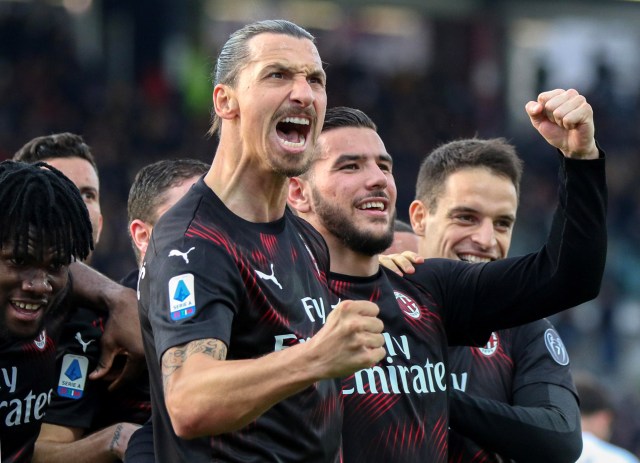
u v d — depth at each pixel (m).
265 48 11.59
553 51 86.62
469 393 14.95
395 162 73.75
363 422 13.08
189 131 68.06
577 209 12.88
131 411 15.43
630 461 23.34
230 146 11.80
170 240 11.26
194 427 10.16
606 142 81.38
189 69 70.25
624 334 58.91
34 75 67.25
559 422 14.65
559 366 15.54
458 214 16.09
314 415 11.60
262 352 11.43
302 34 11.87
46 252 12.77
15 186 12.70
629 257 67.88
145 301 11.43
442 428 13.63
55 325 14.36
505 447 14.38
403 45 85.50
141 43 69.56
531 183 72.56
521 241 67.38
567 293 13.33
